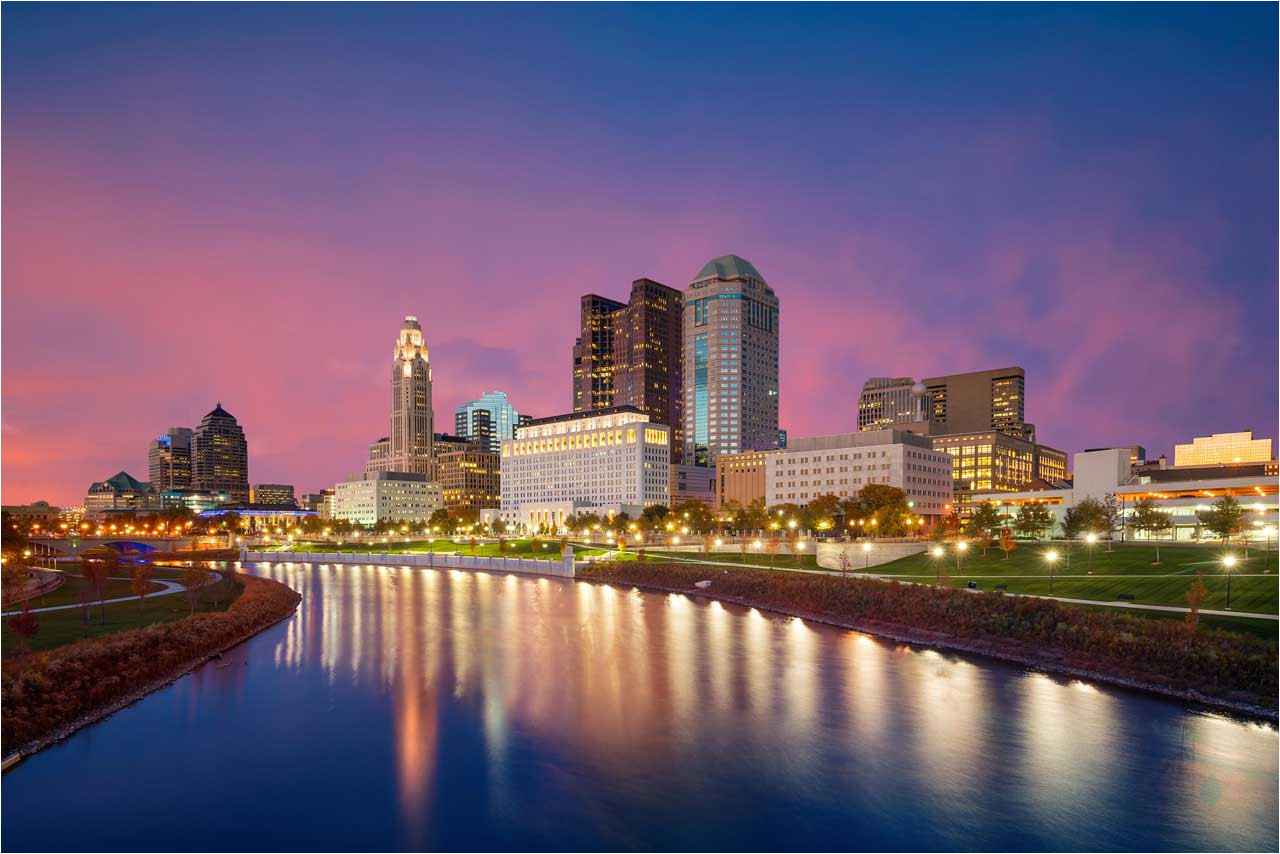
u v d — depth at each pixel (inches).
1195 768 1657.2
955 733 1887.3
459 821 1445.6
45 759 1745.8
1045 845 1346.0
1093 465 7204.7
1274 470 7839.6
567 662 2701.8
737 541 6875.0
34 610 3457.2
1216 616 2674.7
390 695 2267.5
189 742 1856.5
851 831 1401.3
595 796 1552.7
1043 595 3378.4
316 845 1358.3
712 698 2209.6
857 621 3425.2
